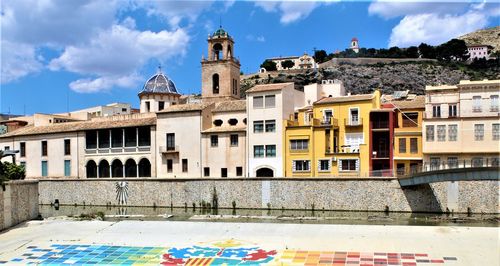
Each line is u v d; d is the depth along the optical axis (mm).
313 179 71812
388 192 68125
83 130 100375
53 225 61094
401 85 196750
